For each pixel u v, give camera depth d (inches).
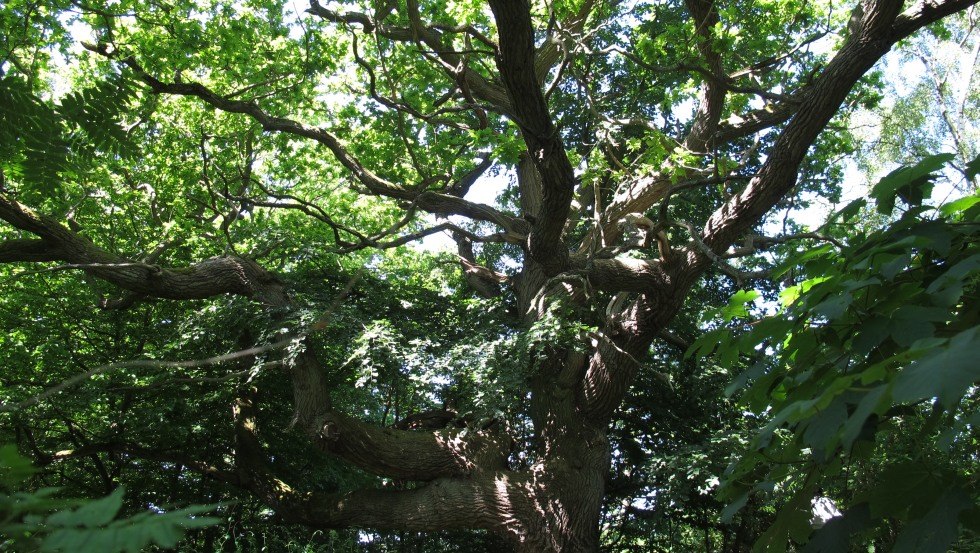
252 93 586.9
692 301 734.5
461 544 636.1
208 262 522.9
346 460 506.6
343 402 599.8
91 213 601.0
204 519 29.3
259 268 527.8
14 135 77.2
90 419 568.7
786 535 99.3
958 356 53.5
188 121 653.3
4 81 75.6
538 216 433.1
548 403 531.8
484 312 559.8
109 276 481.1
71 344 585.3
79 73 500.1
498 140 434.0
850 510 85.5
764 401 111.7
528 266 584.1
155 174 648.4
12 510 27.2
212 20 560.7
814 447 71.8
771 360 107.0
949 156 98.2
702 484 549.3
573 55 431.8
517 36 314.3
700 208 748.6
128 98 80.5
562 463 514.3
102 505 28.9
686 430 645.9
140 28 487.8
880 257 99.3
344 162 568.4
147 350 580.4
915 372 55.2
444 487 511.2
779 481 106.2
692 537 742.5
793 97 434.6
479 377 477.4
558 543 495.2
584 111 698.2
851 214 111.1
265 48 572.7
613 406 529.0
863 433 71.2
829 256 114.0
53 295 576.4
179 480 632.4
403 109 513.0
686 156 444.1
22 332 567.2
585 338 509.4
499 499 501.7
